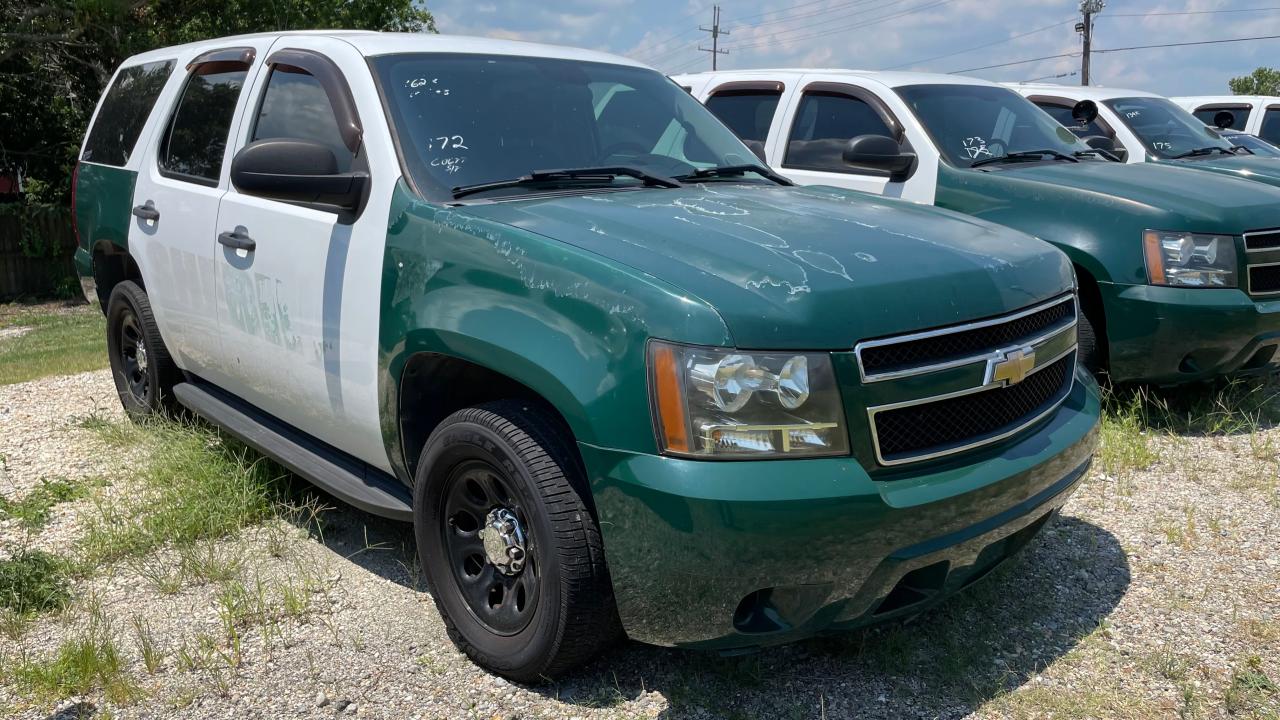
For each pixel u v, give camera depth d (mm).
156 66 5270
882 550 2510
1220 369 5312
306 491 4559
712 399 2428
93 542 3982
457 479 3090
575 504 2701
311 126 3775
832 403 2484
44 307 22000
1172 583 3578
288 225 3688
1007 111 6676
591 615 2723
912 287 2646
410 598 3555
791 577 2455
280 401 3967
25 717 2855
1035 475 2799
